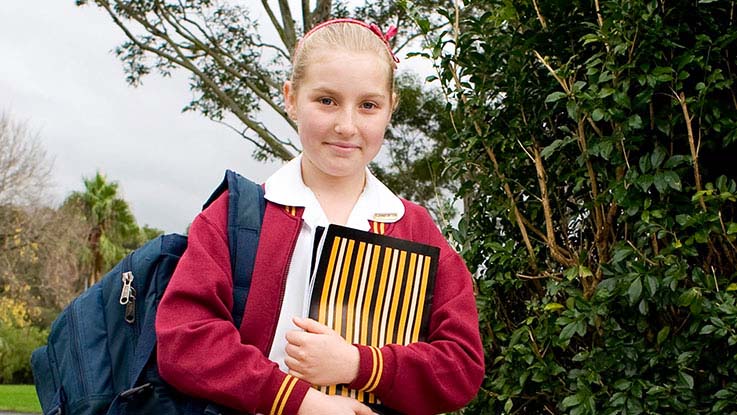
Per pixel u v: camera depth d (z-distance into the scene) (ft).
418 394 4.65
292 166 5.24
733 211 7.18
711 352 6.91
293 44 36.96
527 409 7.93
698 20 7.02
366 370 4.50
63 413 5.01
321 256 4.74
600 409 7.14
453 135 8.28
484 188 8.16
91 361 5.02
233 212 4.86
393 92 5.32
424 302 4.89
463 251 8.25
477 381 4.92
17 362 81.82
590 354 7.10
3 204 80.23
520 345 7.48
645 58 6.87
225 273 4.67
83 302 5.28
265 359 4.48
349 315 4.71
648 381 6.86
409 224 5.28
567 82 7.57
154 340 4.72
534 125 7.74
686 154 7.17
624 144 6.98
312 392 4.40
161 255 5.08
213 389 4.33
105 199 101.60
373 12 35.06
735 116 6.93
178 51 38.96
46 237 82.43
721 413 6.64
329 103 4.90
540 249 8.03
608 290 6.94
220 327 4.44
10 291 82.53
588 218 7.70
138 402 4.61
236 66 39.55
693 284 6.92
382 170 40.34
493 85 8.01
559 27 7.60
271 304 4.73
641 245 6.95
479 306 7.91
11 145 79.46
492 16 7.98
